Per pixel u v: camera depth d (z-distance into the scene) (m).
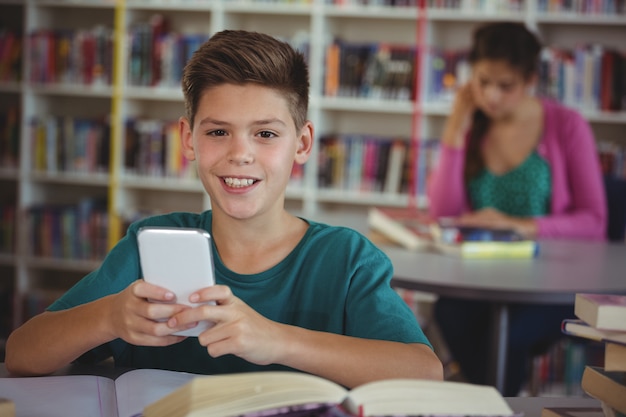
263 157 1.05
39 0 4.04
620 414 0.88
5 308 4.14
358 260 1.15
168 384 0.98
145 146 3.99
